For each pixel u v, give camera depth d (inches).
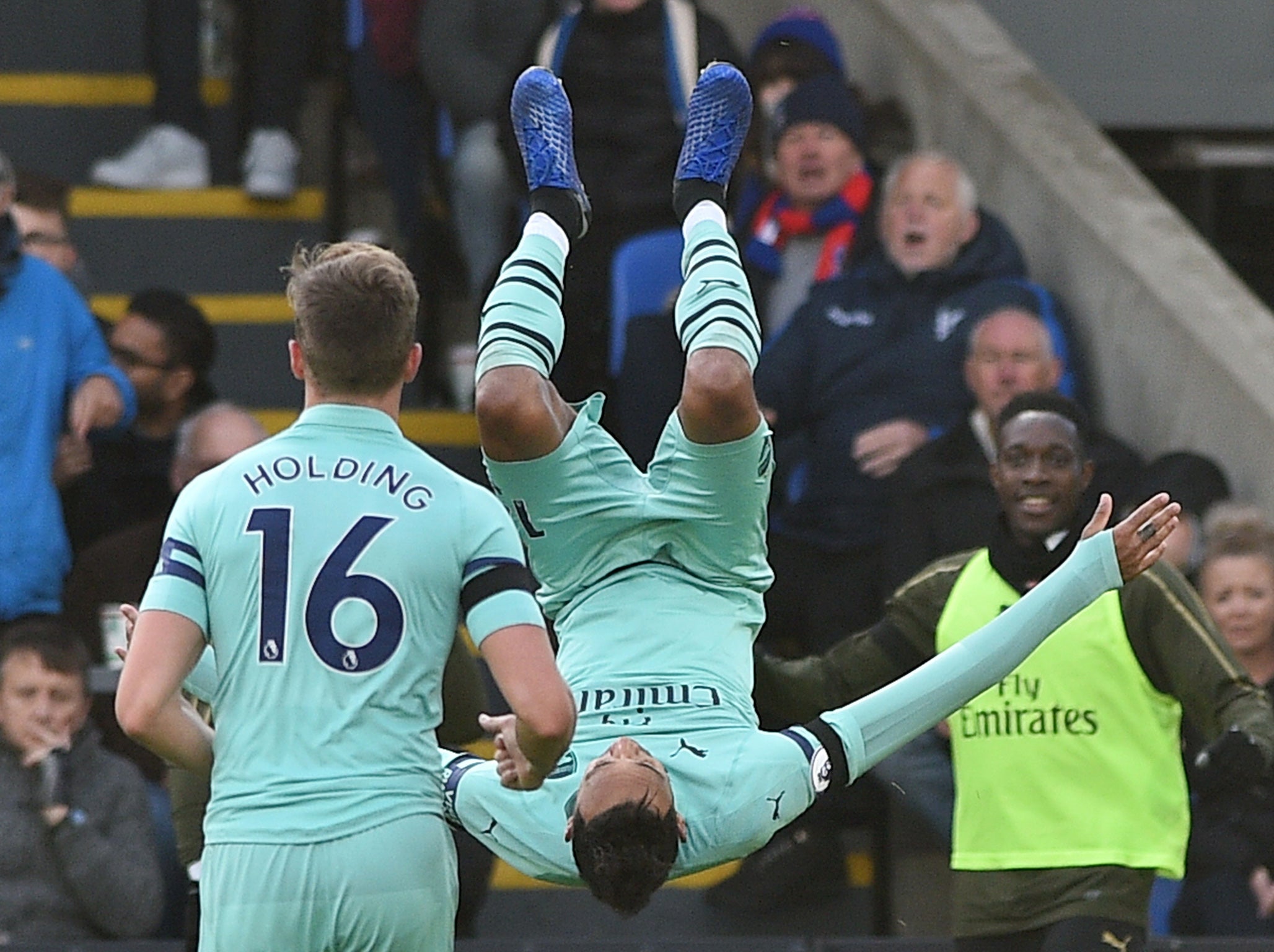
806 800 607.2
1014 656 622.2
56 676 845.2
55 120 1251.8
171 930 876.6
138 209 1194.6
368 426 572.1
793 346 995.9
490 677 961.5
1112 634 742.5
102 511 1021.2
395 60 1167.0
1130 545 623.8
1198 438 1057.5
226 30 1306.6
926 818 903.7
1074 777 745.6
